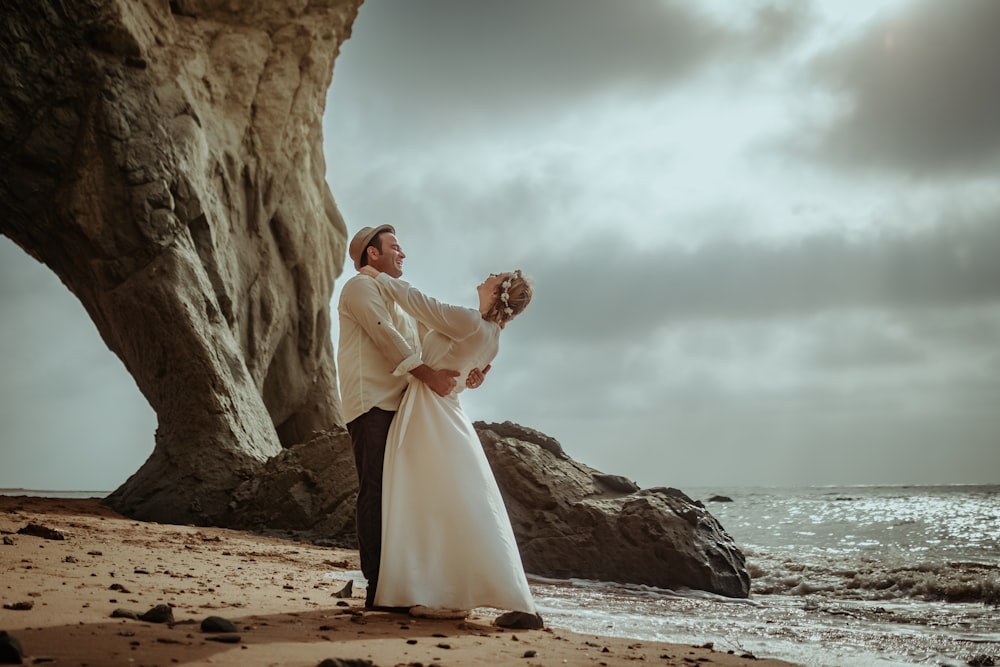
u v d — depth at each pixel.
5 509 10.87
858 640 4.95
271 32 21.44
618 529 9.52
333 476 13.23
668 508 9.65
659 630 5.09
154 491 14.58
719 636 4.95
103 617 3.29
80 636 2.84
